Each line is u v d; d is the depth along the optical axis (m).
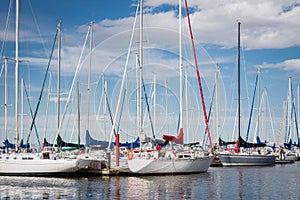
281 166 52.66
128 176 35.41
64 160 34.78
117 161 37.78
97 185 30.05
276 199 24.86
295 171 43.56
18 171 35.00
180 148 38.84
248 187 29.89
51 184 30.48
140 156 35.81
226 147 56.84
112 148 41.56
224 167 49.91
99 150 40.44
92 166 35.53
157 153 35.91
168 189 28.33
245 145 54.88
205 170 38.94
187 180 33.31
